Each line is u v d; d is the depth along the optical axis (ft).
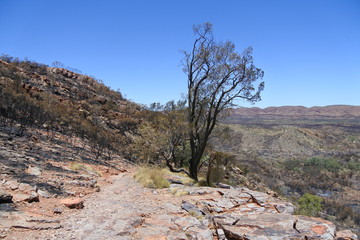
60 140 63.67
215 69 57.98
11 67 100.48
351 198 283.59
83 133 80.48
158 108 150.82
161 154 65.26
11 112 60.85
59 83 118.93
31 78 105.60
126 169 64.18
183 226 21.06
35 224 16.69
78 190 28.55
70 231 16.93
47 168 33.09
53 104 85.92
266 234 19.62
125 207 25.05
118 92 164.96
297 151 651.66
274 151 615.57
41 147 47.01
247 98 57.67
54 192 24.67
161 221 21.97
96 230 17.74
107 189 33.81
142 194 32.73
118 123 113.19
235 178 94.12
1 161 29.37
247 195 29.73
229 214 24.29
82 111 100.07
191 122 60.85
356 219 187.62
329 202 227.20
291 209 26.07
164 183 39.24
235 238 19.81
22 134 51.60
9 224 15.74
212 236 20.22
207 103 61.31
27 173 27.96
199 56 58.03
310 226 20.92
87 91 133.28
